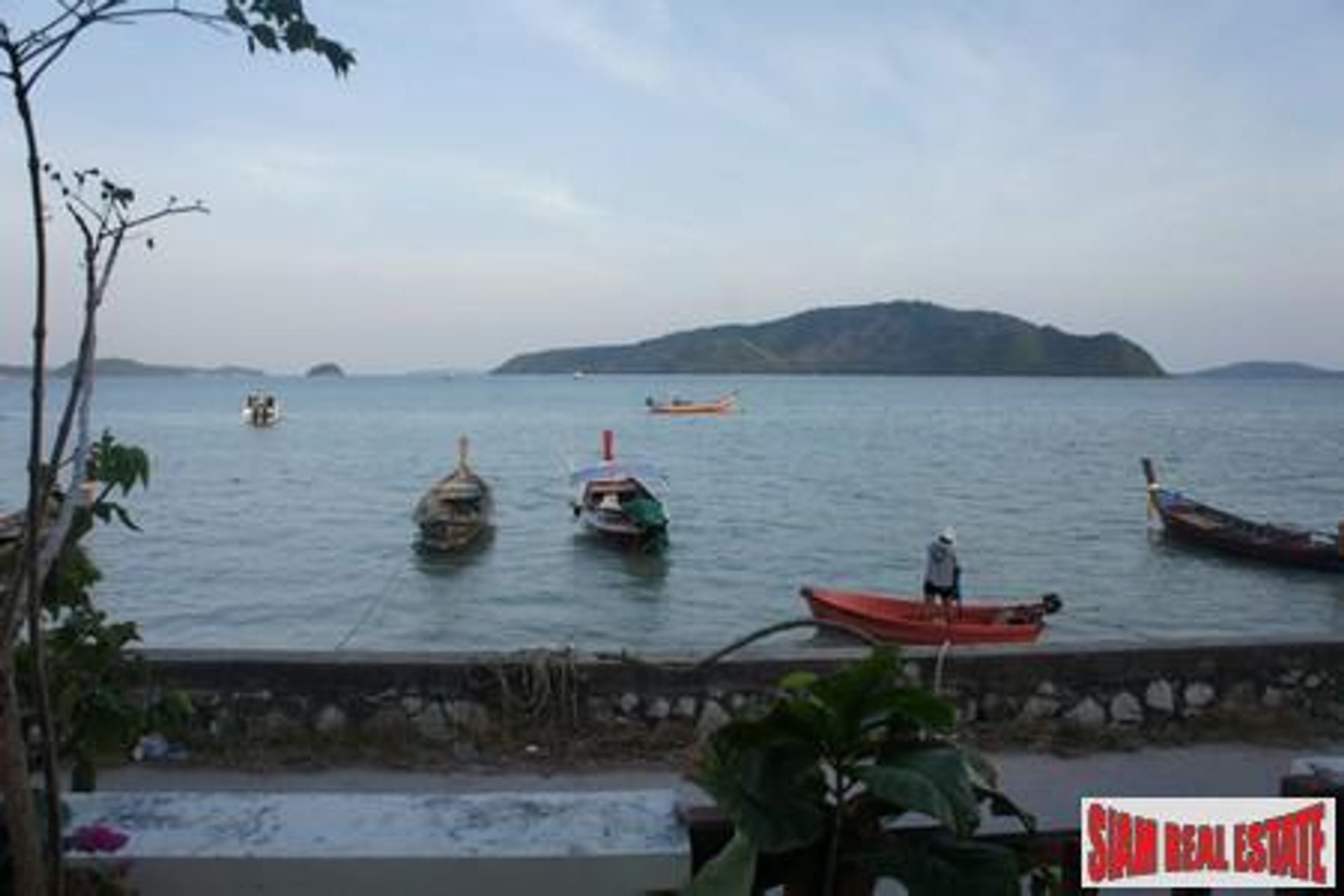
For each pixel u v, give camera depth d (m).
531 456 72.62
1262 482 55.88
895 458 69.94
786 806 2.85
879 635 19.89
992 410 143.75
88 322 3.11
